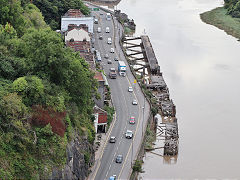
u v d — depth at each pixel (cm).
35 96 10750
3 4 16150
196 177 13850
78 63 12681
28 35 12600
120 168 12938
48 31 13962
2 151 9350
